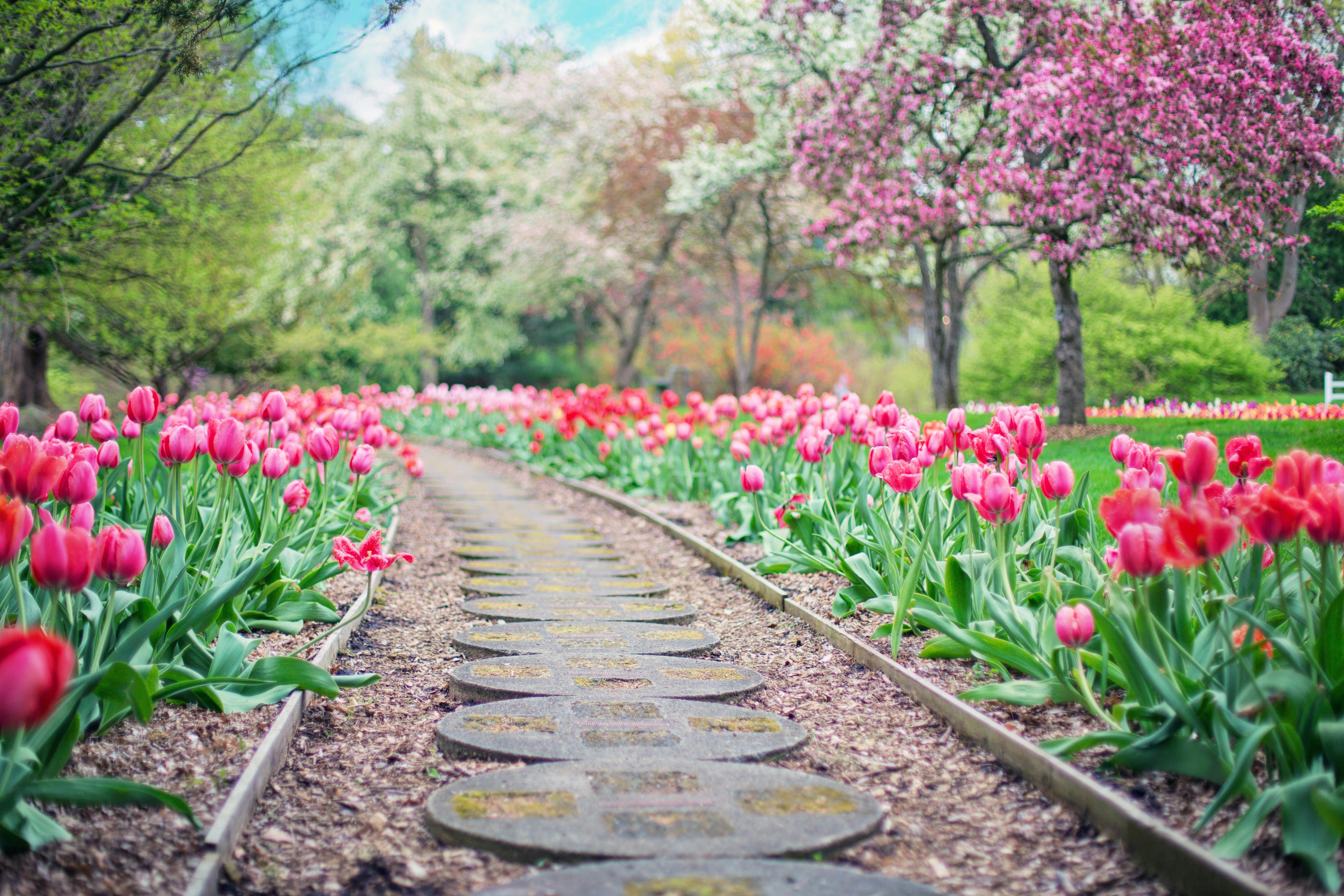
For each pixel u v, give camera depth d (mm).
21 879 2432
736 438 8867
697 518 9633
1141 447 4477
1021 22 13258
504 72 32438
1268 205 9562
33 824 2619
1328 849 2451
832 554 6293
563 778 3373
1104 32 11203
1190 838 2783
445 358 35469
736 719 4070
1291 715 2883
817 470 7605
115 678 2994
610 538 9594
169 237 11867
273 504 5633
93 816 2873
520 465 16500
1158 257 12062
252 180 12516
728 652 5340
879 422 5715
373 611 6188
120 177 10164
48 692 1923
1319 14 9211
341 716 4148
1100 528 5402
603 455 12453
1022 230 14562
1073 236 12562
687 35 23062
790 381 31922
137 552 3064
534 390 18391
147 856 2693
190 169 11039
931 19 14570
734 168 21109
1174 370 14297
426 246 36344
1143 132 11023
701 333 32688
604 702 4273
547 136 30062
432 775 3543
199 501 5926
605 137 27531
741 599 6633
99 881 2521
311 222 19172
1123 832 2834
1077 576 4656
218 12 7605
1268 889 2318
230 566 4434
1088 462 9297
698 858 2766
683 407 16172
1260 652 3072
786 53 17547
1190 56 10102
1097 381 17234
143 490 5180
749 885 2596
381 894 2684
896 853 2920
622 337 33969
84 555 2658
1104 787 3002
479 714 4090
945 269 17578
